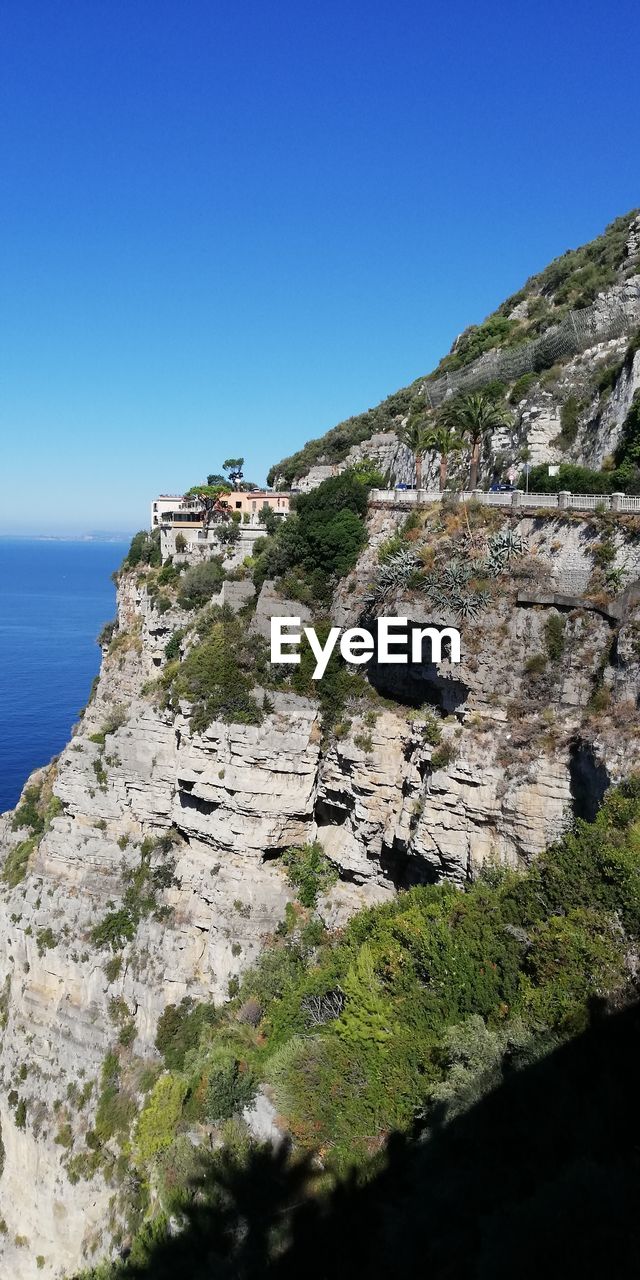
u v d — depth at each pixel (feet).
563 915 95.30
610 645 120.88
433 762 130.72
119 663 229.04
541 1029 83.41
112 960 161.79
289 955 143.54
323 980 122.21
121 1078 152.05
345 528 163.63
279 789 151.53
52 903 171.94
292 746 151.12
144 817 169.48
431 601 136.87
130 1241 126.41
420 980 104.99
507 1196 71.10
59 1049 162.20
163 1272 94.63
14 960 175.83
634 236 280.51
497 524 137.80
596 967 85.51
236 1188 96.84
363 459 347.36
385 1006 102.99
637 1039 77.56
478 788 126.52
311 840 157.38
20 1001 172.35
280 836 153.58
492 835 126.41
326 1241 86.63
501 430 223.51
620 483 155.22
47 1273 148.36
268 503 313.73
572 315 251.39
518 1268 58.03
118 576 273.33
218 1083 111.96
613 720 113.60
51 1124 156.04
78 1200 146.00
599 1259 56.44
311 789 153.58
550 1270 57.31
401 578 143.64
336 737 150.10
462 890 126.11
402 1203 79.56
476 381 276.41
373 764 143.64
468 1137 78.23
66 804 177.68
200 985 152.76
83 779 175.01
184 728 157.07
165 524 249.34
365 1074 98.94
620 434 179.42
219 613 173.78
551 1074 77.92
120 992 159.63
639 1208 59.57
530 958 91.56
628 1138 69.31
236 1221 93.97
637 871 92.63
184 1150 109.09
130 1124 144.25
